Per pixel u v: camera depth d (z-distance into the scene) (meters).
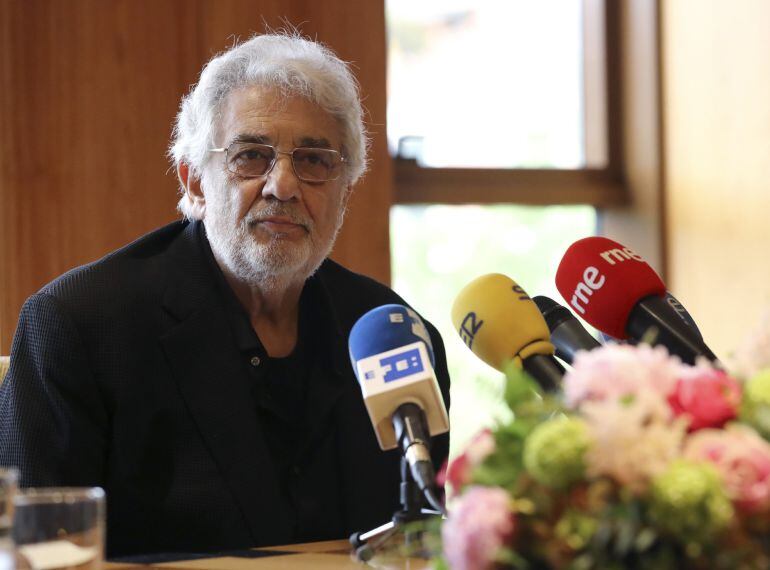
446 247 5.36
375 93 4.69
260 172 2.62
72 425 2.42
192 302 2.61
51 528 1.35
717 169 5.45
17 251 4.12
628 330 2.12
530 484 1.16
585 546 1.11
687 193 5.55
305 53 2.71
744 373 1.31
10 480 1.35
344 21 4.64
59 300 2.53
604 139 5.71
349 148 2.75
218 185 2.64
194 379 2.53
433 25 5.34
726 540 1.11
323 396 2.65
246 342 2.62
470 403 5.18
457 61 5.39
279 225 2.60
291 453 2.62
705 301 5.50
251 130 2.62
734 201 5.39
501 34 5.49
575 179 5.60
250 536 2.45
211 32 4.40
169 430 2.50
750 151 5.34
